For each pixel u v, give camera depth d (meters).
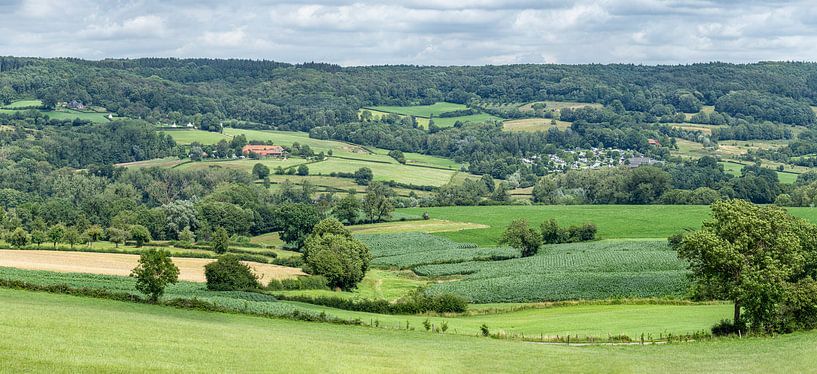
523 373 51.19
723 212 73.62
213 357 48.00
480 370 51.75
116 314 63.66
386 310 89.12
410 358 54.19
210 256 134.12
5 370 39.81
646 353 60.09
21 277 91.50
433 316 88.31
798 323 69.94
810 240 80.50
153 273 77.00
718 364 54.38
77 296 76.50
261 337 57.97
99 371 41.53
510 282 112.12
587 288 106.88
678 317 80.94
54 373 40.19
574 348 62.91
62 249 131.50
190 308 75.81
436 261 140.12
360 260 116.94
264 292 97.94
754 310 69.44
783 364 53.62
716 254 69.44
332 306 90.19
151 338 52.25
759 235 70.75
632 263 125.25
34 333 49.06
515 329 75.56
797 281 73.12
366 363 50.91
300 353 52.25
